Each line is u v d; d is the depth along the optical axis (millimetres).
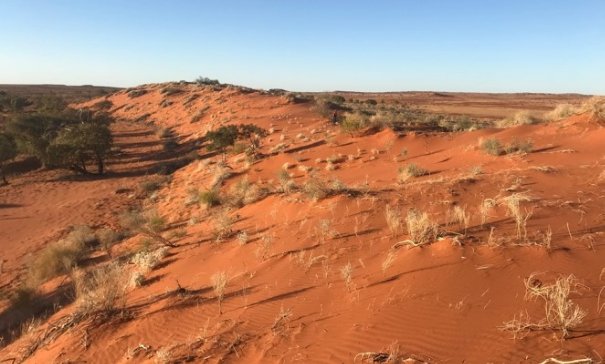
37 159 46094
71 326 8211
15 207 30531
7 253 21469
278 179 22859
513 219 8258
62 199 32531
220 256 10812
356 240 8969
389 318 5477
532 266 6086
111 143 45000
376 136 27969
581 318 4594
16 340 10461
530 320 4828
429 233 7812
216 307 7457
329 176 21188
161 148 52781
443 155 20078
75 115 72375
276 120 53375
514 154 16500
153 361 6051
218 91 86625
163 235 17078
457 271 6301
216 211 18875
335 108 61062
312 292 7012
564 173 12023
